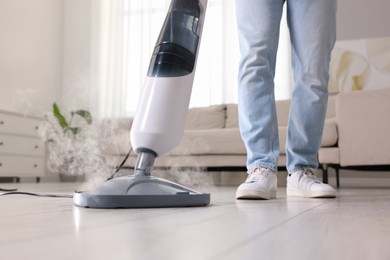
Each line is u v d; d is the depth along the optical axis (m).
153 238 0.48
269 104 1.35
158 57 0.99
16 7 4.70
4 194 1.53
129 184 0.96
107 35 5.09
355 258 0.37
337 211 0.86
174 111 0.98
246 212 0.83
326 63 1.39
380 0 4.05
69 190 2.17
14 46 4.67
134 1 5.04
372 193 1.78
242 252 0.39
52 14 5.22
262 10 1.35
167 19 1.02
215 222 0.65
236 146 3.07
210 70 4.66
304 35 1.37
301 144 1.41
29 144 4.26
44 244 0.44
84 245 0.43
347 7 4.12
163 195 0.94
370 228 0.58
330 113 3.66
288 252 0.39
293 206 1.00
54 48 5.23
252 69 1.36
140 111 0.99
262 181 1.26
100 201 0.91
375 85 3.95
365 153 2.65
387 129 2.62
